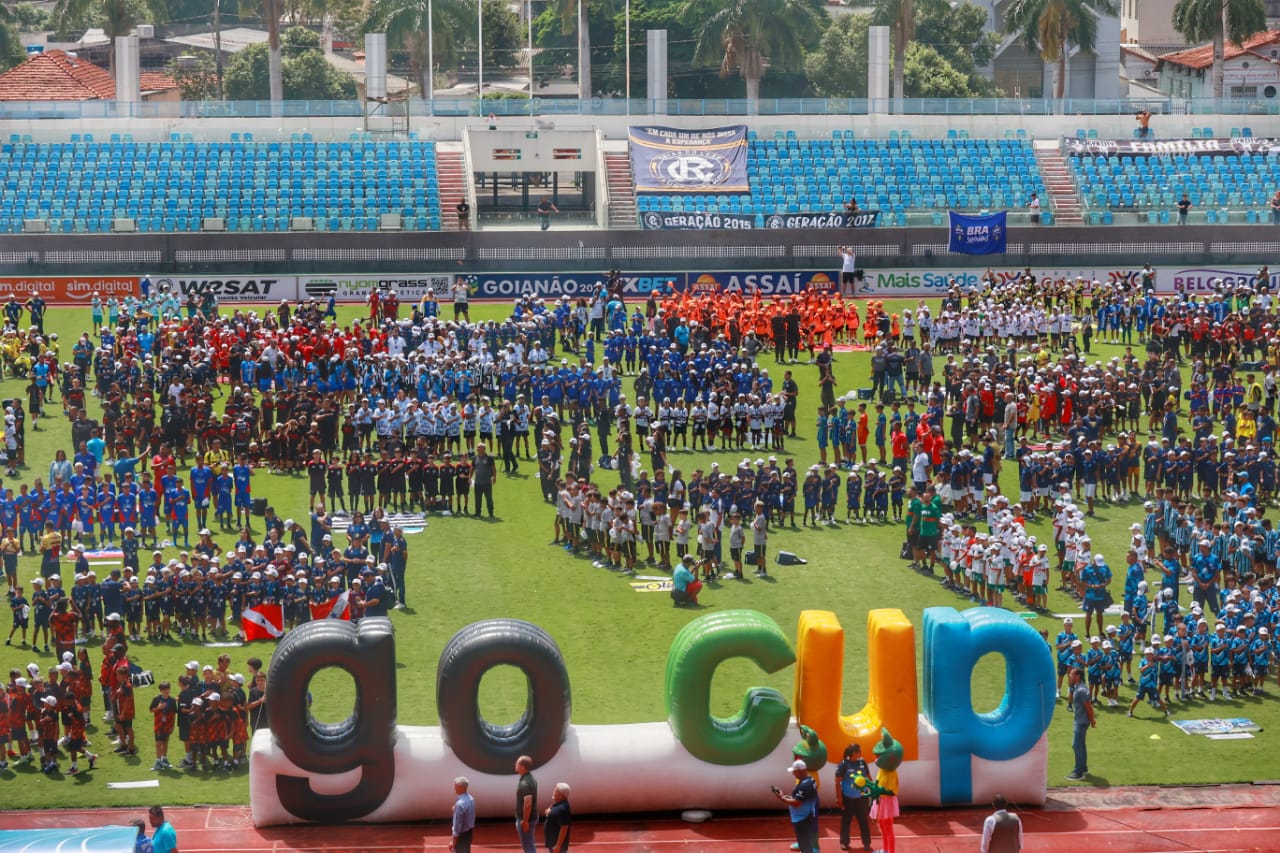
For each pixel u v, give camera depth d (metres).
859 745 32.62
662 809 34.16
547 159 98.12
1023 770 34.56
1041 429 61.78
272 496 55.31
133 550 47.31
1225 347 69.25
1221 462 55.94
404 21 117.75
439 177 94.81
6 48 129.88
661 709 38.97
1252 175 95.75
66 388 62.28
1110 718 40.25
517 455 59.47
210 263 83.31
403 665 41.81
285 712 32.72
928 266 85.69
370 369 63.28
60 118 97.38
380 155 95.06
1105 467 55.84
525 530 53.03
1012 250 86.44
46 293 80.31
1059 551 49.22
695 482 52.44
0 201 89.06
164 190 90.62
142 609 43.69
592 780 33.59
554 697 33.25
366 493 54.09
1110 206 93.62
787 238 85.38
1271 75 126.50
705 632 33.62
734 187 94.12
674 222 87.12
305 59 144.75
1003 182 95.50
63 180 90.94
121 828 32.75
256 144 94.69
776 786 34.00
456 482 54.53
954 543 47.59
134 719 39.31
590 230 85.62
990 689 41.28
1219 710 40.75
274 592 43.53
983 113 101.94
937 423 59.25
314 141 96.00
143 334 66.50
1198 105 103.25
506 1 169.12
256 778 33.16
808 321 72.56
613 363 68.62
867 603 46.88
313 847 32.41
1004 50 146.88
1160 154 97.19
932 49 141.75
